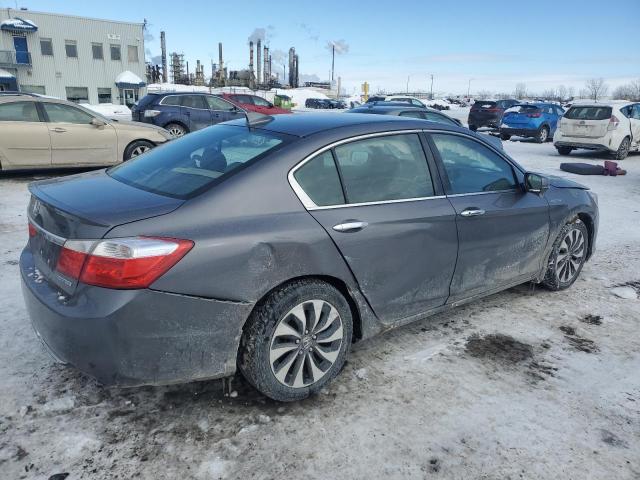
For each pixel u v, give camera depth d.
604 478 2.28
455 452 2.41
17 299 3.83
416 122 3.31
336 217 2.71
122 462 2.27
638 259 5.45
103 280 2.17
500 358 3.28
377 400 2.78
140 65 46.38
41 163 8.66
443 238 3.20
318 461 2.32
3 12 39.78
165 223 2.29
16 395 2.69
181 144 3.26
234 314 2.41
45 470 2.21
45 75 42.31
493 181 3.67
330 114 3.43
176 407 2.66
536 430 2.58
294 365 2.66
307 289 2.61
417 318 3.28
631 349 3.47
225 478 2.21
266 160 2.63
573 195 4.30
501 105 22.81
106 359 2.23
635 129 14.25
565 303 4.21
